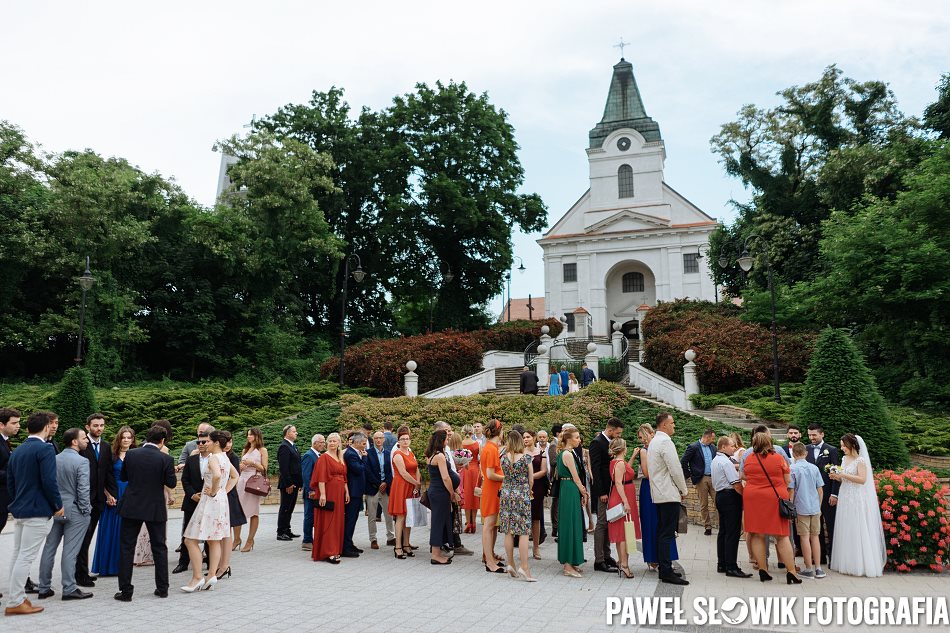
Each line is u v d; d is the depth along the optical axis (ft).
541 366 87.04
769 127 111.14
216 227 107.76
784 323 78.33
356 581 25.93
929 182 63.72
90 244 91.35
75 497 23.26
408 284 138.51
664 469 25.89
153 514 23.21
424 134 129.70
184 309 106.32
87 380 57.82
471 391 82.28
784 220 101.35
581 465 32.01
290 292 124.67
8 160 91.91
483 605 22.20
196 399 70.64
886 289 62.08
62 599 22.89
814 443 30.48
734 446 29.63
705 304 97.35
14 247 87.56
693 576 26.89
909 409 56.49
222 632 19.10
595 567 27.86
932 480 28.89
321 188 122.11
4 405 64.85
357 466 31.94
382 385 82.17
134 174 104.17
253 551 32.78
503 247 132.05
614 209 153.07
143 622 20.11
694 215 148.77
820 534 30.14
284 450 35.86
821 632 19.61
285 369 108.47
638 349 102.73
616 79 161.58
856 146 88.74
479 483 35.24
